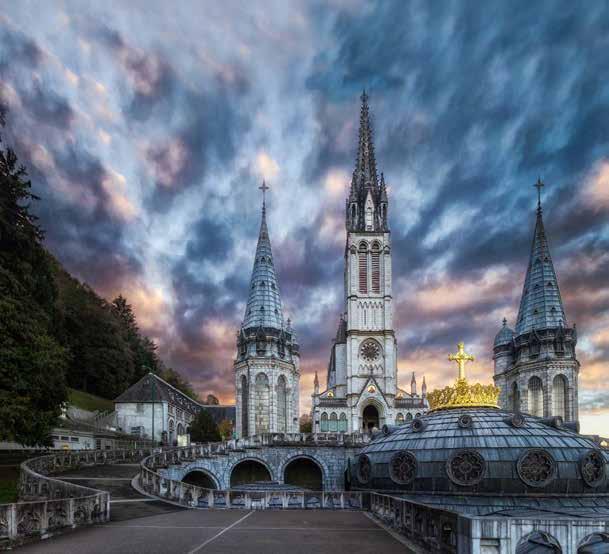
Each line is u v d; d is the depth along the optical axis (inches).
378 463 1619.1
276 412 4040.4
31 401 1899.6
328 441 2960.1
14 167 2118.6
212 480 2593.5
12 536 716.0
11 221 2089.1
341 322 5369.1
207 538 804.0
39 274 2220.7
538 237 4104.3
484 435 1503.4
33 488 1290.6
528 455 1432.1
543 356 3821.4
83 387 4798.2
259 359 4065.0
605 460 1497.3
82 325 4845.0
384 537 860.0
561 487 1429.6
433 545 722.8
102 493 1004.6
